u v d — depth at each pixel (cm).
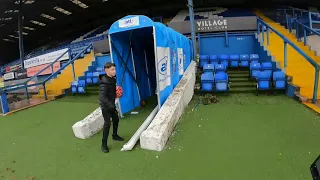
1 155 435
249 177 305
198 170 329
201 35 1199
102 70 1116
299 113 540
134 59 680
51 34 3781
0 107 812
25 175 352
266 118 523
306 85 673
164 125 430
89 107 794
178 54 714
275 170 317
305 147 377
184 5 2305
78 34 3100
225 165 338
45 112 775
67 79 1167
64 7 2544
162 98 566
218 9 2052
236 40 1177
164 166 347
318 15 1226
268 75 714
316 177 175
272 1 2114
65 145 460
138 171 339
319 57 805
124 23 540
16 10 2419
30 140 509
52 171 359
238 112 577
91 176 336
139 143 435
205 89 752
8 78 1642
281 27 1288
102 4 2495
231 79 835
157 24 541
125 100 624
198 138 438
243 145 399
